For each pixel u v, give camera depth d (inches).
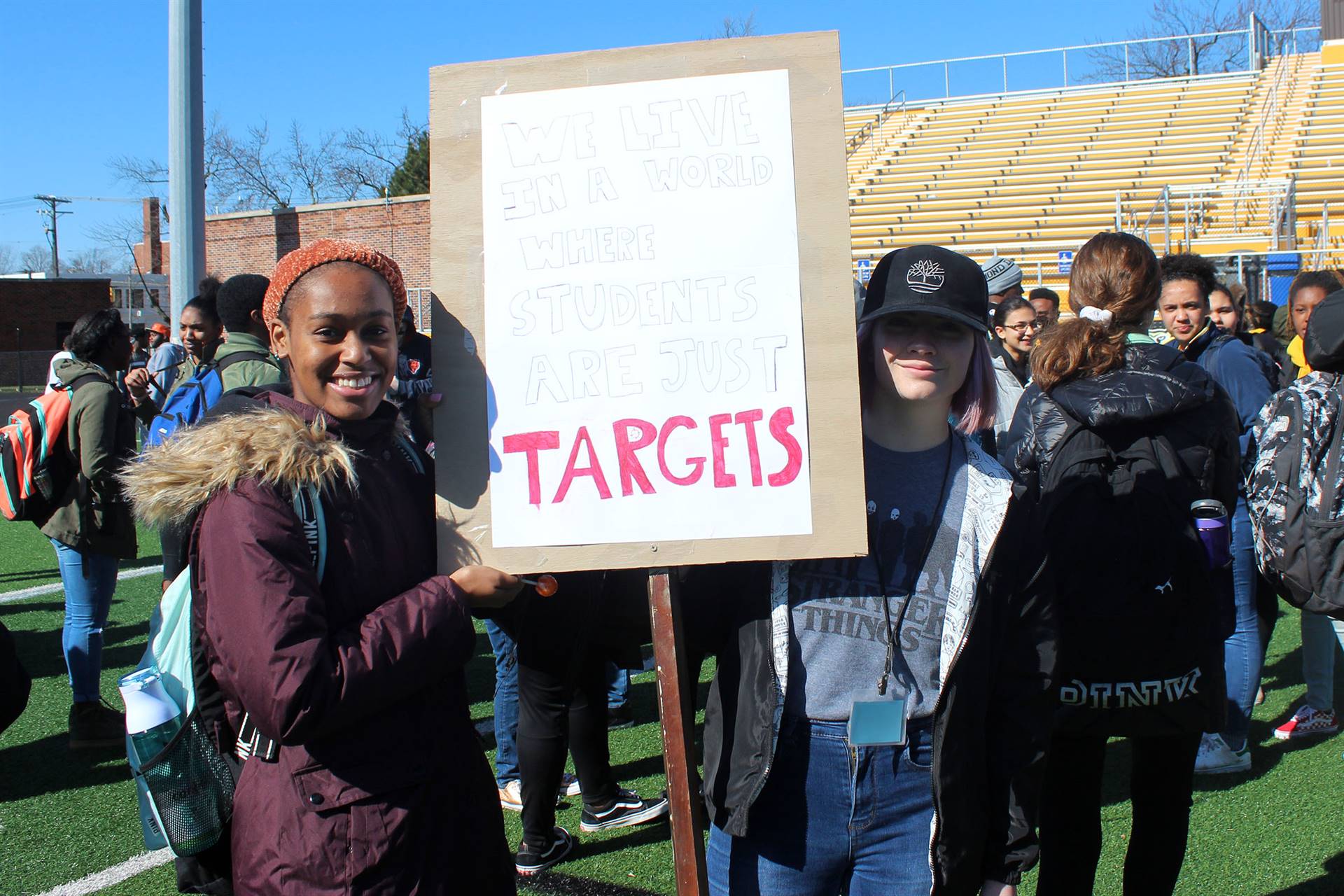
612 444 67.5
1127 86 869.2
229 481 57.4
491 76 69.9
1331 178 650.2
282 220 957.8
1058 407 92.1
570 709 131.7
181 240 277.0
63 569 164.1
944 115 902.4
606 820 135.0
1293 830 129.3
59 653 222.4
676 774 65.1
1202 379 90.7
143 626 241.6
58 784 152.0
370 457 64.2
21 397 982.4
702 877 64.9
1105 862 122.0
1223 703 91.0
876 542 70.0
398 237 910.4
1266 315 271.6
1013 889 69.9
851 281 66.8
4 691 100.9
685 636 75.9
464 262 69.3
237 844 60.4
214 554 56.9
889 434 72.4
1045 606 72.4
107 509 159.6
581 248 68.5
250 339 135.8
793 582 69.0
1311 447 94.0
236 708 62.3
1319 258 550.6
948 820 66.5
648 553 66.7
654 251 68.0
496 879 64.8
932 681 68.3
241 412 65.2
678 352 67.6
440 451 68.4
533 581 70.0
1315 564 93.3
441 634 59.8
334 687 55.5
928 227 721.0
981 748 69.4
